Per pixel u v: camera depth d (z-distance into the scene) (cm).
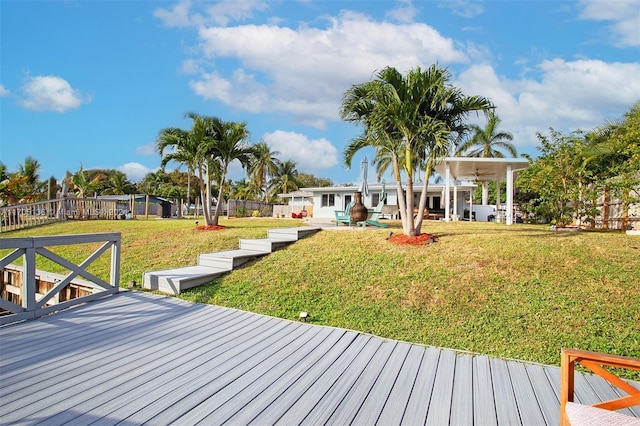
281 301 553
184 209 4431
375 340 418
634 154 981
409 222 805
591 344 389
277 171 4172
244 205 3012
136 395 283
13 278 838
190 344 401
